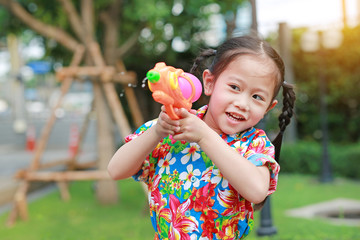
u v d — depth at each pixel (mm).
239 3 6488
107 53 6492
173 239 1364
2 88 24625
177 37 6582
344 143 12039
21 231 5125
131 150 1351
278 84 1354
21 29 7059
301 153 10195
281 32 10500
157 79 1132
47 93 29109
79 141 7305
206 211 1337
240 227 1380
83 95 28188
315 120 12289
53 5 6828
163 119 1218
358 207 6465
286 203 6691
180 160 1395
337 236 4719
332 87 11773
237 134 1377
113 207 6309
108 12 6520
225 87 1302
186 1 5992
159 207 1417
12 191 7355
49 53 7746
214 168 1345
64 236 4855
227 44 1354
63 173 5684
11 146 16375
